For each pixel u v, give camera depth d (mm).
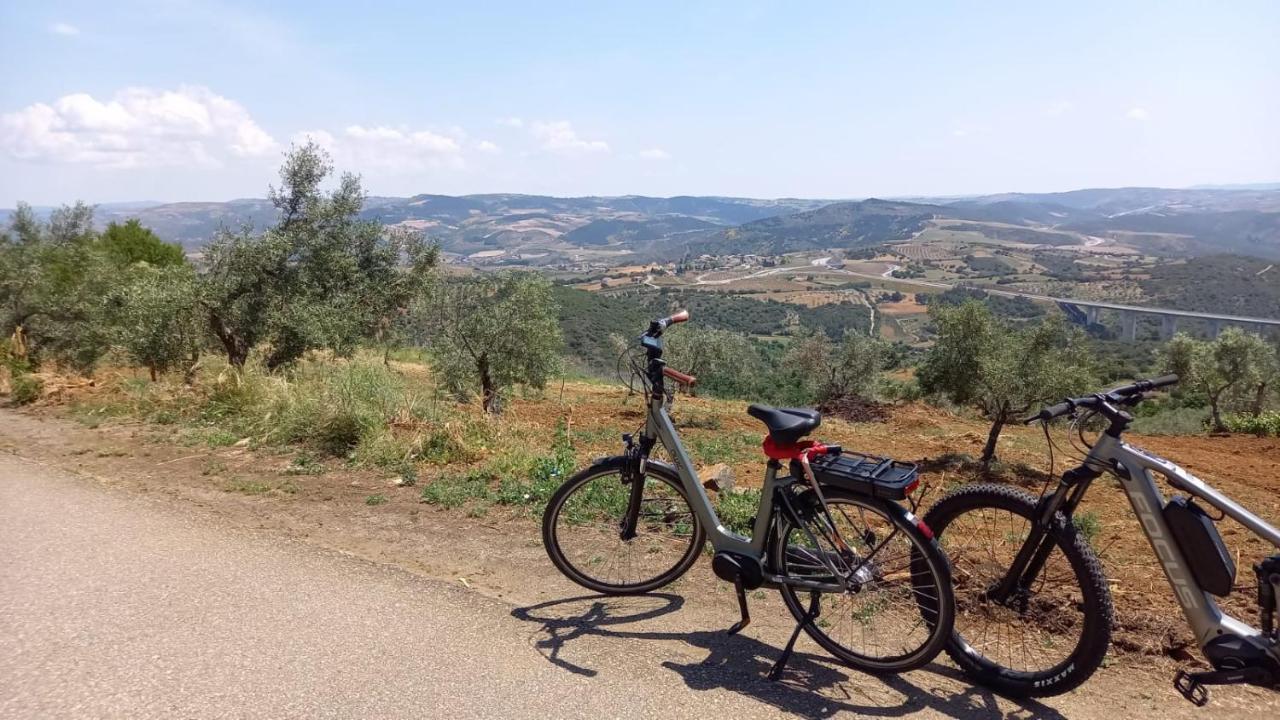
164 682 2900
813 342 20250
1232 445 13055
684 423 12109
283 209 13938
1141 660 3250
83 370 15266
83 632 3316
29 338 15273
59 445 7676
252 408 8500
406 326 14938
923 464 9867
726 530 3520
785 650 3121
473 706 2781
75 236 23766
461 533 4871
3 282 14977
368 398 8141
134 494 5730
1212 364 21125
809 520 3240
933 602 3066
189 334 11531
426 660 3117
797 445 3254
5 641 3225
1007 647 3203
